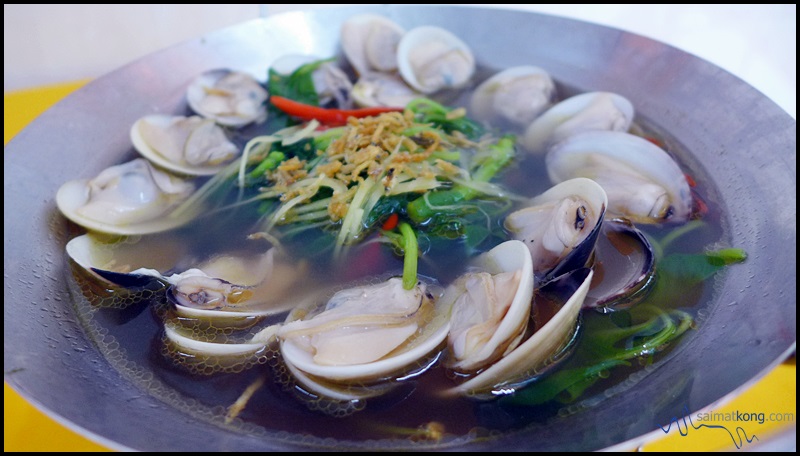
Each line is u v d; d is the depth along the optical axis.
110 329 0.26
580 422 0.22
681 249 0.28
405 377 0.24
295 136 0.34
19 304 0.25
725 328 0.24
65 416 0.21
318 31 0.43
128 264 0.28
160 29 0.59
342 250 0.29
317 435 0.22
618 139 0.32
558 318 0.23
